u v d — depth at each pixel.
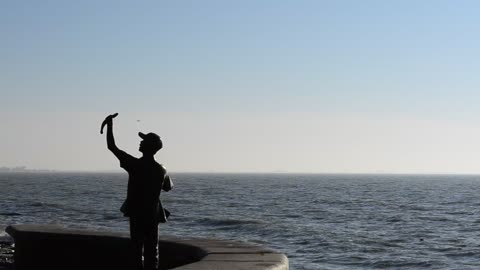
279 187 150.00
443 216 59.22
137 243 6.02
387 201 86.81
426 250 33.81
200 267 5.17
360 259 30.28
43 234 7.66
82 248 7.47
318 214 60.34
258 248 6.43
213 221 48.72
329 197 98.19
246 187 147.50
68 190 116.81
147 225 5.99
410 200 90.31
